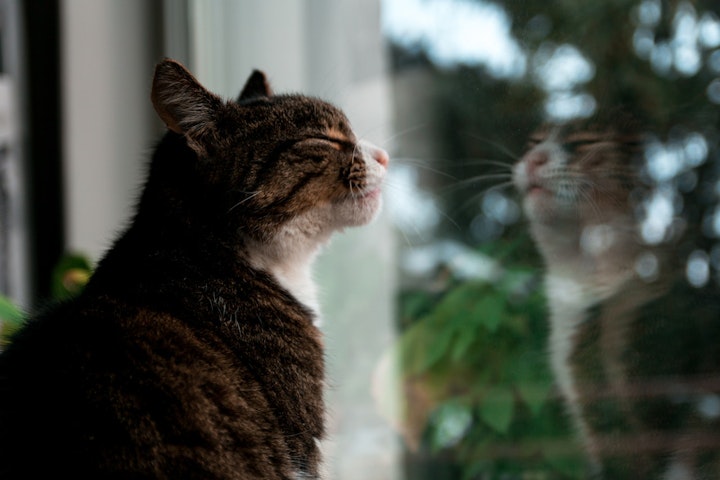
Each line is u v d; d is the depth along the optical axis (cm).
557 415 92
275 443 78
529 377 94
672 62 82
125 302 79
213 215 83
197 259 82
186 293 80
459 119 99
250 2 115
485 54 96
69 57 119
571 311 90
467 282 99
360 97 107
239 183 83
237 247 83
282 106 85
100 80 121
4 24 118
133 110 122
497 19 94
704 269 81
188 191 83
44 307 84
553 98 89
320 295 98
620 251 86
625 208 85
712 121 80
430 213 102
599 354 88
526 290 94
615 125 85
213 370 77
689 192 81
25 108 119
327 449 88
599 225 87
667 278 83
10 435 74
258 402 79
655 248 83
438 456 101
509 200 94
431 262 103
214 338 79
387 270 105
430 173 102
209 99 83
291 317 83
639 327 85
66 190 120
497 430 96
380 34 105
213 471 75
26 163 120
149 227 83
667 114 82
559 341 91
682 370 82
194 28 118
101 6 120
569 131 88
